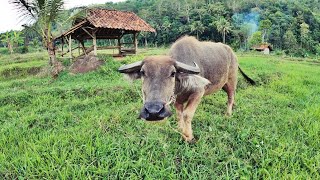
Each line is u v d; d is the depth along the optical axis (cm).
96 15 1443
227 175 312
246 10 8675
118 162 333
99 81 964
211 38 6831
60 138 404
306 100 665
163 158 355
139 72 341
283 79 931
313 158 348
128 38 4988
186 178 323
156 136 407
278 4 8444
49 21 1118
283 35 6500
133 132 430
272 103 618
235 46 6091
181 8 7894
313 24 7456
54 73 1128
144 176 322
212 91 478
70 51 1534
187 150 368
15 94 703
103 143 383
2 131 458
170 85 307
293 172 312
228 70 512
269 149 366
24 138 419
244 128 445
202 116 507
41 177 321
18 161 353
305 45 6288
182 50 393
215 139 405
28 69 1598
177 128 452
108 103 631
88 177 311
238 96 676
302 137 409
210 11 7438
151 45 6281
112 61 1207
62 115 530
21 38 4356
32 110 591
